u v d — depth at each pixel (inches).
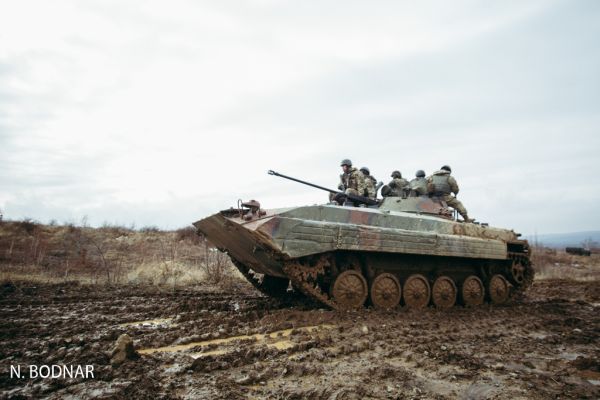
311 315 319.6
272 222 306.2
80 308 357.4
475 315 382.0
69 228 936.3
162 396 160.7
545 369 224.7
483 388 188.2
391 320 324.2
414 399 171.0
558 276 900.6
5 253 701.9
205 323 290.0
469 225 442.6
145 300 407.2
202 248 881.5
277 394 169.3
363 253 367.6
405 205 453.4
